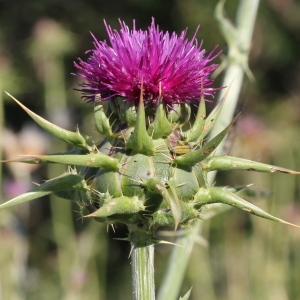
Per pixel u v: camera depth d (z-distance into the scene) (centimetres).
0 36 1686
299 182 1256
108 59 443
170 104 446
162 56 442
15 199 416
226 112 596
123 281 1426
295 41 1659
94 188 431
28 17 1709
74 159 414
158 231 559
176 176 428
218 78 1118
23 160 413
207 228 1131
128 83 439
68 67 1506
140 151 430
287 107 1538
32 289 1128
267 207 1105
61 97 1298
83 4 1712
